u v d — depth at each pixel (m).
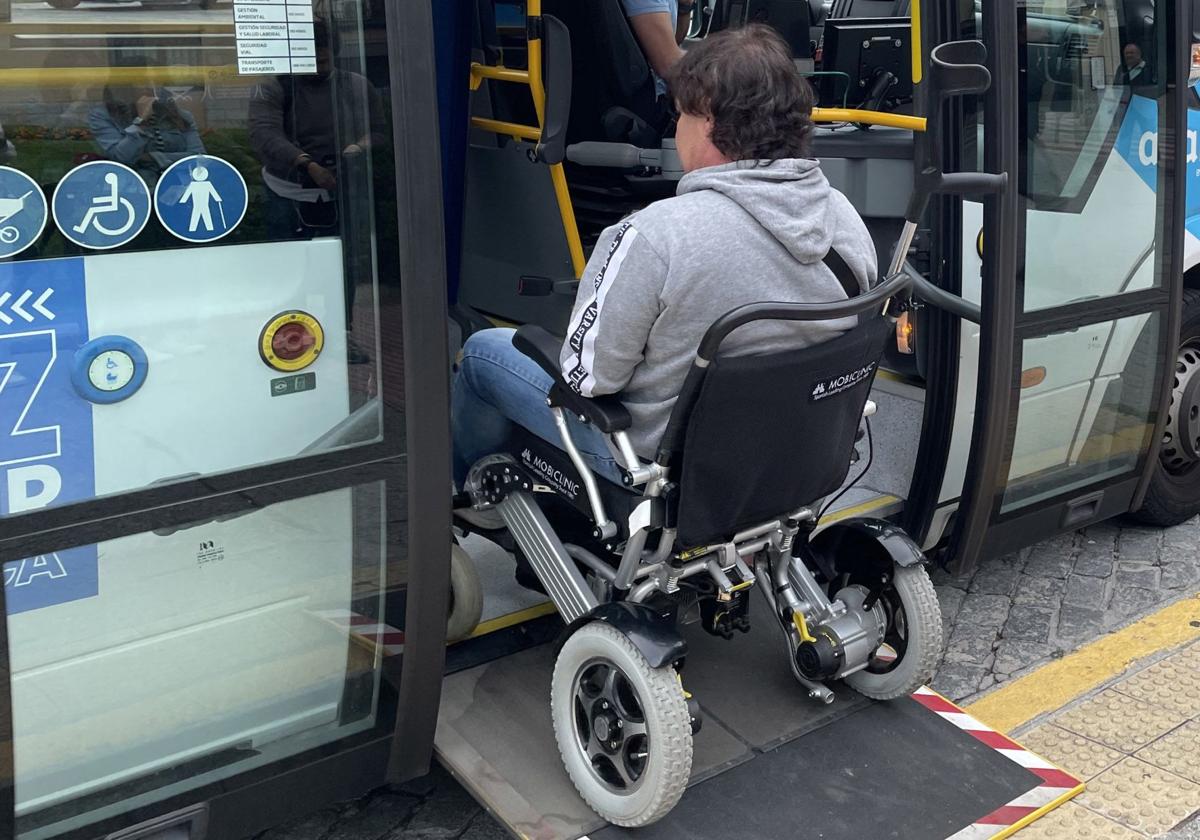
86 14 1.67
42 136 1.67
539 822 2.25
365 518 2.12
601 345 2.12
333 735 2.24
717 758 2.49
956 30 2.79
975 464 3.04
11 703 1.83
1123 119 3.16
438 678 2.30
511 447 2.65
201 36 1.77
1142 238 3.34
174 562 1.95
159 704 2.02
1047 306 3.08
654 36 3.65
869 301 2.15
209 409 1.91
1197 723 2.91
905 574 2.58
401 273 2.02
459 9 3.48
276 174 1.88
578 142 3.76
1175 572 3.81
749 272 2.10
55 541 1.80
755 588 3.18
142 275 1.80
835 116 3.03
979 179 2.33
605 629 2.23
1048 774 2.48
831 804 2.36
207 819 2.11
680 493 2.16
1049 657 3.28
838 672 2.57
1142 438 3.62
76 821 1.98
